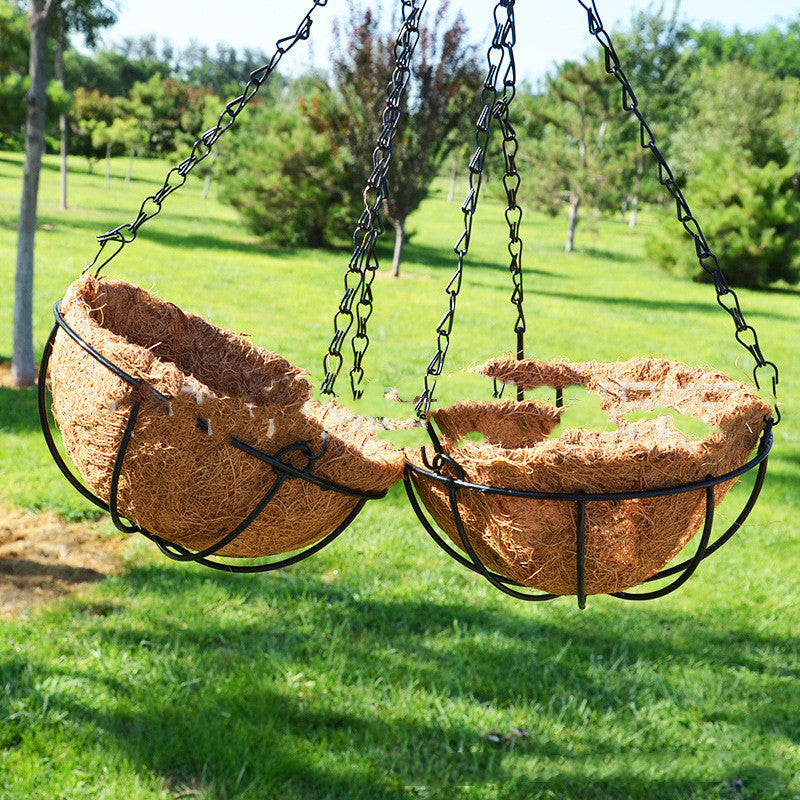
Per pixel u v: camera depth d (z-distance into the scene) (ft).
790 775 11.14
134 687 11.68
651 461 5.57
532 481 5.60
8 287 39.45
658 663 13.65
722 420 5.91
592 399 27.35
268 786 10.03
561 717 11.93
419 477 6.31
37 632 12.85
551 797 10.37
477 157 6.39
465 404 7.34
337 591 15.05
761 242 75.82
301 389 7.09
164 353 7.63
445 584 15.79
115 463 5.64
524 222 132.26
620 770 10.91
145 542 16.55
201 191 126.52
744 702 12.78
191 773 10.27
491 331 42.63
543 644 13.87
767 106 121.49
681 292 70.49
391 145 7.13
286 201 71.72
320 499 5.91
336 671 12.47
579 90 95.66
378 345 36.42
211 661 12.48
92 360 5.69
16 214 67.56
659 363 7.72
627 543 5.77
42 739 10.48
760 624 15.33
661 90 112.06
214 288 46.93
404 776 10.48
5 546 15.78
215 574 15.33
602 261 90.27
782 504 21.77
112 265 48.91
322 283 53.42
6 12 38.06
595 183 96.94
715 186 80.18
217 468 5.59
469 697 12.19
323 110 64.80
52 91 48.19
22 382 25.57
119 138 120.16
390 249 77.30
